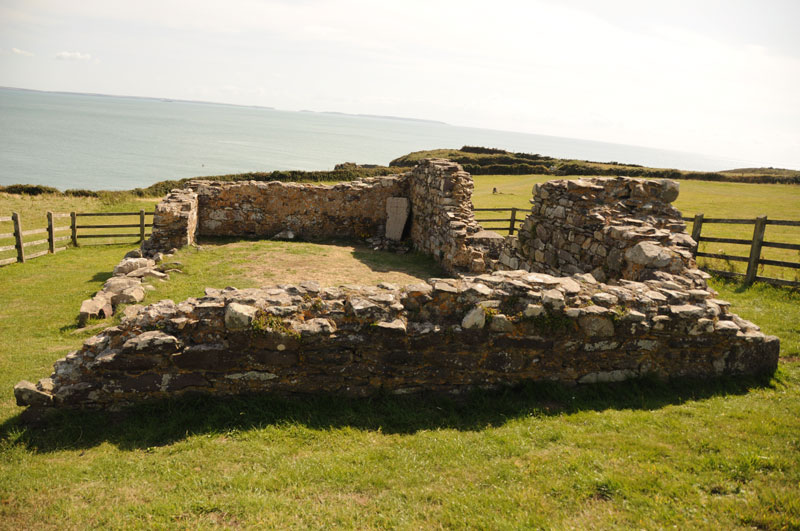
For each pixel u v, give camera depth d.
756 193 33.75
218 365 5.31
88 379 5.16
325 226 19.38
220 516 3.80
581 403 5.67
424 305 5.73
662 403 5.66
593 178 9.76
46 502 3.98
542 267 10.67
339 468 4.43
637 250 7.52
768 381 6.14
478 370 5.77
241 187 18.47
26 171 66.19
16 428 5.02
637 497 3.87
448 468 4.45
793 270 12.47
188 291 10.61
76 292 11.18
